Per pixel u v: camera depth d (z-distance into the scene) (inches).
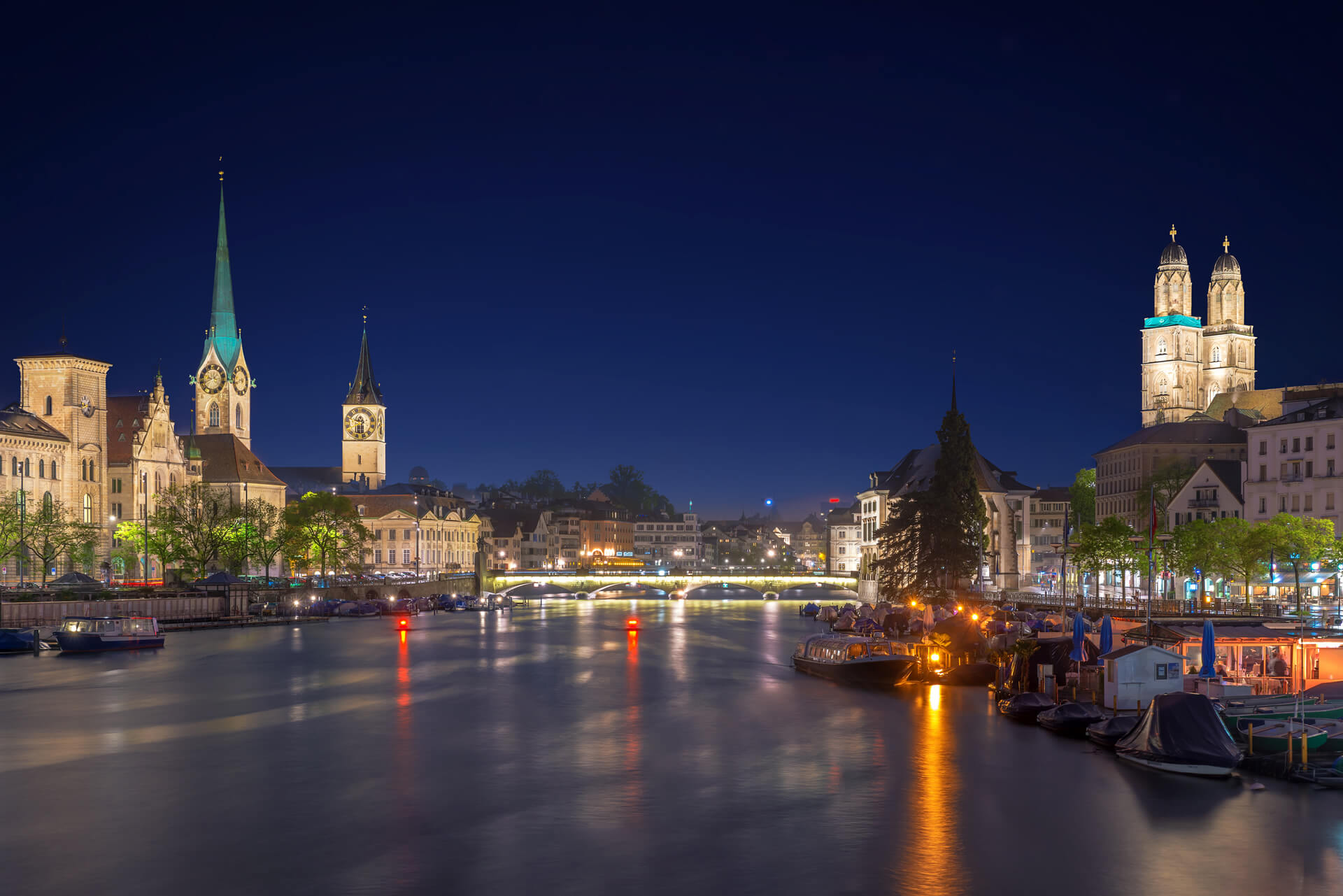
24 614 5019.7
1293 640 2930.6
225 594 6373.0
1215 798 2062.0
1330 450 5418.3
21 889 1614.2
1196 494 6176.2
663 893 1599.4
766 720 2997.0
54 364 7209.6
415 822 1950.1
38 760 2472.9
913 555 5949.8
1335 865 1713.8
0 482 6643.7
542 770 2363.4
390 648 5049.2
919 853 1771.7
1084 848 1791.3
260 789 2192.4
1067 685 2997.0
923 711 3142.2
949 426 5920.3
